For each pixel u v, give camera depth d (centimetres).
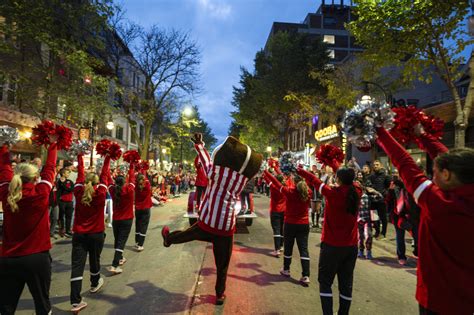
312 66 2592
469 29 741
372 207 881
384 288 517
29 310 417
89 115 1501
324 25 5812
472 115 1330
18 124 1678
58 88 1365
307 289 495
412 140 215
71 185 894
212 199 406
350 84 1938
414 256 709
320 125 3238
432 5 861
